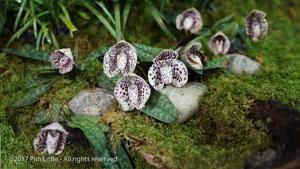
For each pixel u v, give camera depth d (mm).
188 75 706
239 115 642
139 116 664
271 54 842
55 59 694
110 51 648
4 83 764
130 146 639
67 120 667
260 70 773
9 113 730
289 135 606
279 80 744
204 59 729
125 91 645
